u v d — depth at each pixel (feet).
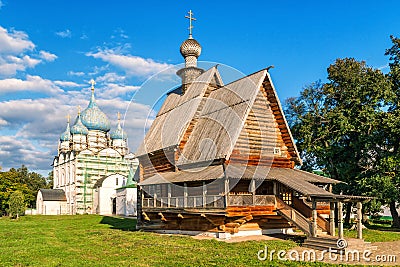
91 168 296.71
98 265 63.31
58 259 70.18
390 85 124.57
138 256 71.82
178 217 103.91
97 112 326.24
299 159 102.89
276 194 93.35
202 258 67.97
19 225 160.76
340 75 131.95
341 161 133.49
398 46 129.70
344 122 123.75
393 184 116.26
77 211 286.05
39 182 437.99
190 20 140.67
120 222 169.78
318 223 88.12
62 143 330.75
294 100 143.23
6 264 65.82
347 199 79.71
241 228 93.71
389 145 127.95
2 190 288.92
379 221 169.37
